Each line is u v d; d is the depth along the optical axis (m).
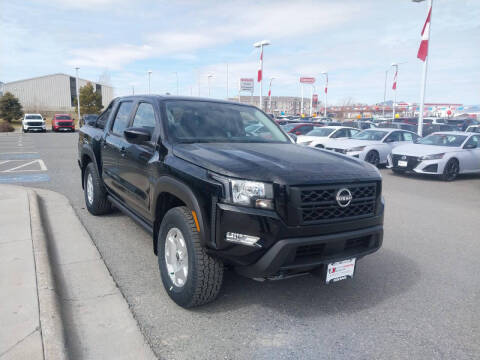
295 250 2.89
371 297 3.71
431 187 10.40
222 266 3.13
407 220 6.70
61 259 4.29
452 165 11.62
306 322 3.22
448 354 2.83
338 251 3.12
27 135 30.27
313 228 2.94
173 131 3.86
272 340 2.94
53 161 13.04
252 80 51.81
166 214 3.46
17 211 5.73
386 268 4.47
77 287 3.64
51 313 2.95
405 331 3.13
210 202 2.96
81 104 60.91
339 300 3.63
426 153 11.60
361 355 2.79
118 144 4.73
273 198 2.86
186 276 3.23
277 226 2.84
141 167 4.01
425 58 19.11
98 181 5.65
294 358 2.73
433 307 3.54
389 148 14.12
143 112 4.45
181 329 3.04
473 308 3.54
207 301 3.24
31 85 79.44
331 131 15.38
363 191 3.21
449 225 6.39
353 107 99.56
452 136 12.61
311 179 2.96
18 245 4.32
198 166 3.17
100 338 2.85
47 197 7.29
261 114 4.95
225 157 3.21
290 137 4.80
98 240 5.00
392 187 10.24
